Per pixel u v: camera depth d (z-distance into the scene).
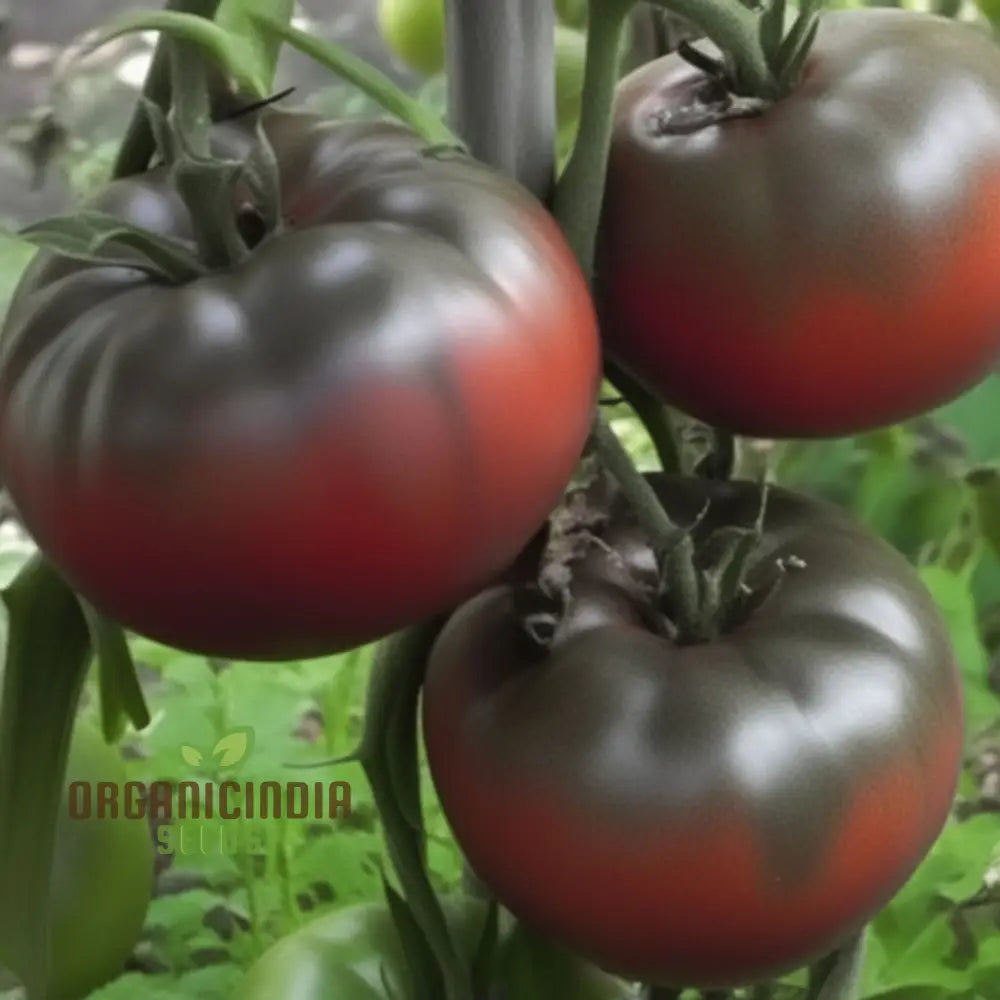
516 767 0.66
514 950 0.73
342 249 0.61
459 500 0.61
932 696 0.67
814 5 0.65
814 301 0.65
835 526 0.69
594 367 0.63
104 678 0.73
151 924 0.84
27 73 1.31
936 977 0.81
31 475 0.62
